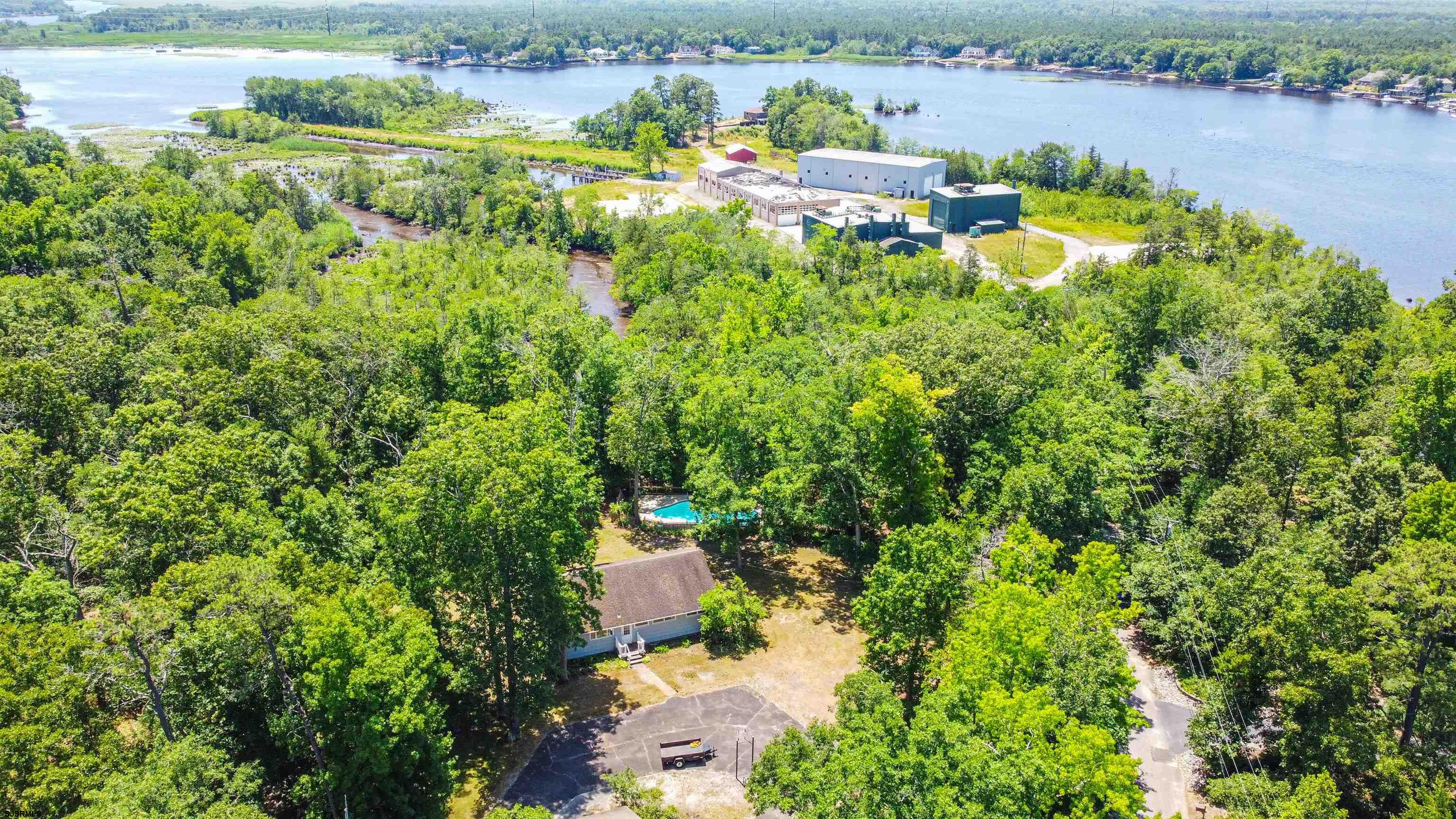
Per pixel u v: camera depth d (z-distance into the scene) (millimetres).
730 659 76875
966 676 55531
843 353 99750
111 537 63156
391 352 101750
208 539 63062
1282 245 170000
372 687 54406
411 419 91625
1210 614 66938
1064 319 128875
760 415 88688
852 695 56406
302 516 70000
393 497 68562
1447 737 57625
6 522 67938
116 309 120062
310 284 147000
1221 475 87438
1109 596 65500
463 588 66062
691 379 97688
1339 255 155500
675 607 78688
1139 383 115688
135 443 77562
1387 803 59094
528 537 64875
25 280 121812
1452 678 57969
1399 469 74375
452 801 61562
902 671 67562
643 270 161625
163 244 154375
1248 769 62031
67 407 85062
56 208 159625
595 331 115625
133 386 94812
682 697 72062
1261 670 62000
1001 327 107938
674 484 105438
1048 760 50250
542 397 93188
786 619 82125
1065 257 193250
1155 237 172875
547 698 67375
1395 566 59531
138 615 51906
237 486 70812
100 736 52531
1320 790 53438
